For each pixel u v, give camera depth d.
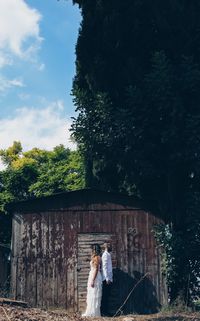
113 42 14.31
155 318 10.72
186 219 13.11
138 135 13.38
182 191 13.83
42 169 30.19
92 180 16.19
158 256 13.55
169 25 13.61
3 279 18.66
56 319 8.64
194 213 12.82
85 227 13.86
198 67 13.34
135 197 14.03
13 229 14.02
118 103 14.23
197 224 12.83
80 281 13.51
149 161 13.47
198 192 13.11
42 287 13.58
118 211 13.96
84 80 15.37
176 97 12.67
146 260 13.56
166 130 13.12
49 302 13.45
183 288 12.92
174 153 12.80
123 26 14.26
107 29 14.32
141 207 13.98
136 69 13.78
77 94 14.10
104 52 14.46
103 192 14.07
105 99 13.55
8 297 13.49
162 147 13.41
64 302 13.41
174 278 13.12
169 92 12.61
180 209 13.62
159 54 12.66
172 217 13.59
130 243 13.72
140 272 13.48
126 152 13.54
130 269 13.53
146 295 13.29
